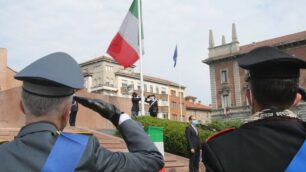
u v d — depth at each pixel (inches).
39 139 76.6
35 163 73.9
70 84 77.2
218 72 2381.9
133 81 3533.5
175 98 3363.7
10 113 707.4
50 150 75.8
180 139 613.0
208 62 2417.6
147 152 85.5
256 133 79.6
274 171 74.7
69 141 78.3
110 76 3467.0
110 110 91.3
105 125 823.1
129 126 89.7
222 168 77.4
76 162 75.4
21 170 73.1
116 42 696.4
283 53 82.4
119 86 3430.1
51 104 77.7
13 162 74.3
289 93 80.8
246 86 89.0
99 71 3464.6
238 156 77.8
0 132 499.5
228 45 2351.1
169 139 621.6
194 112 3565.5
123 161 80.6
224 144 80.4
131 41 699.4
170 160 523.2
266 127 79.7
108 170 78.5
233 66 2314.2
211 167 79.0
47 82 76.1
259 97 82.3
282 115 81.0
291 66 80.3
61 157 75.4
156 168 84.8
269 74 80.5
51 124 79.0
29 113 78.9
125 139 89.0
